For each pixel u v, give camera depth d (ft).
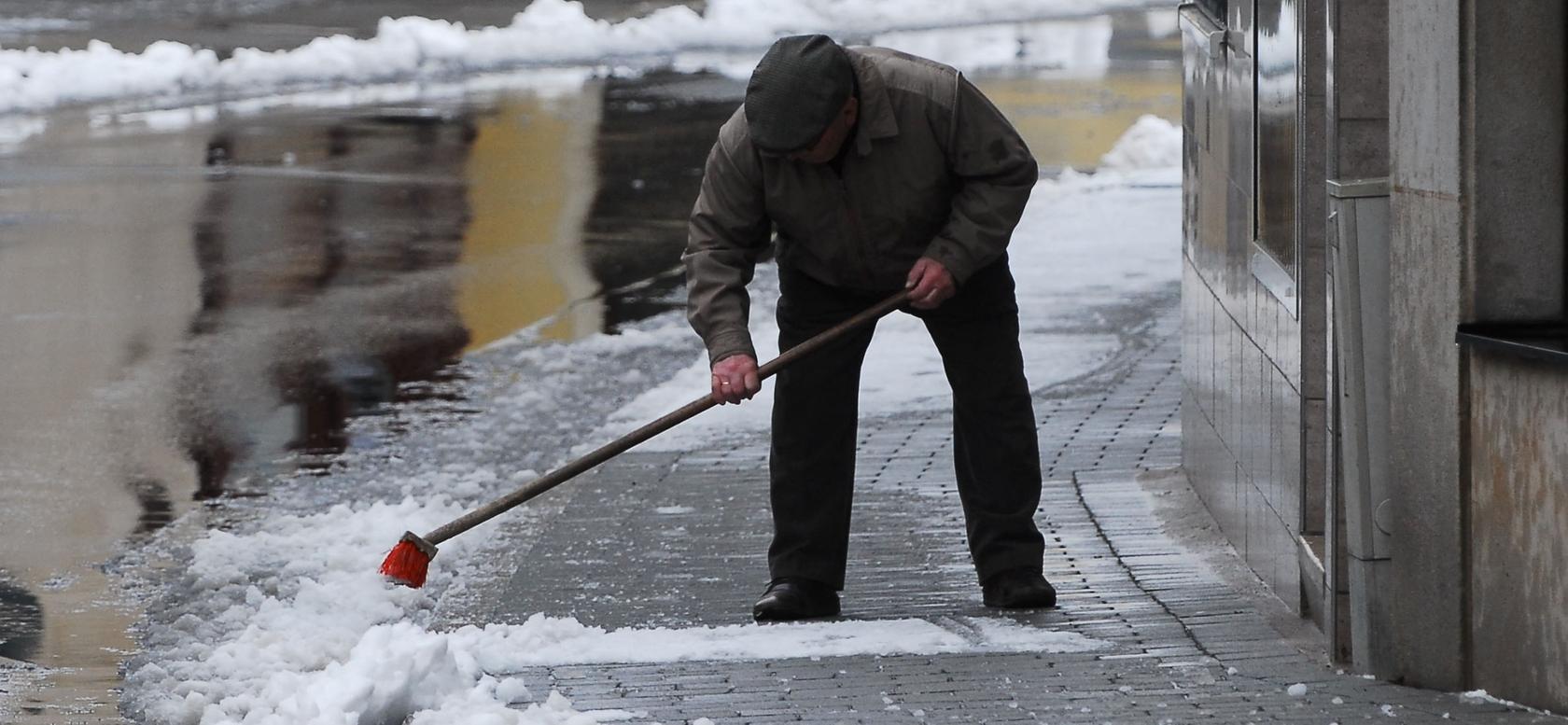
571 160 175.42
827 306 57.11
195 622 62.69
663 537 69.72
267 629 61.05
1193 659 50.37
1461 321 44.21
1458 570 45.52
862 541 67.77
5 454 86.69
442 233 142.20
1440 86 44.47
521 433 89.61
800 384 57.47
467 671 48.49
